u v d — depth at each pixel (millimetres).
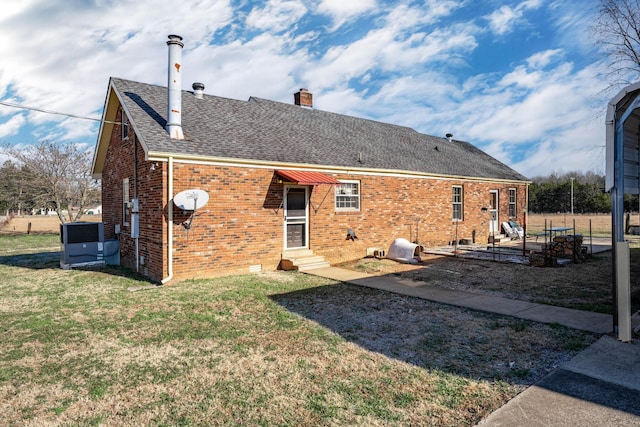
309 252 13352
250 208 11914
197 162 10781
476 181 20500
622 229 5840
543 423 3566
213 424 3668
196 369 4938
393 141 19938
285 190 12805
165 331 6414
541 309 7645
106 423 3697
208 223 11062
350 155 15430
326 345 5750
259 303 8195
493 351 5465
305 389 4367
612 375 4586
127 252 13305
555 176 94875
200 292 9172
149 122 11430
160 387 4449
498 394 4191
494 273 11648
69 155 29156
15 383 4574
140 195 11938
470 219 20125
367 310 7691
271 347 5680
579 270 12008
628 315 5699
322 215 13812
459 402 4031
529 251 16078
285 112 17391
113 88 13367
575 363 4953
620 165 5926
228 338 6062
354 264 13688
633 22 21922
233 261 11578
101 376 4750
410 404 4004
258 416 3805
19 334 6312
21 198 33156
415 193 17156
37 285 10359
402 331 6383
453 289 9602
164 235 10328
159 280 10531
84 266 13422
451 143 25578
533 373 4715
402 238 16109
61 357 5355
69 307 7992
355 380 4590
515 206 23734
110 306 8016
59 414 3871
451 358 5238
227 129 13148
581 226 35656
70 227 13273
